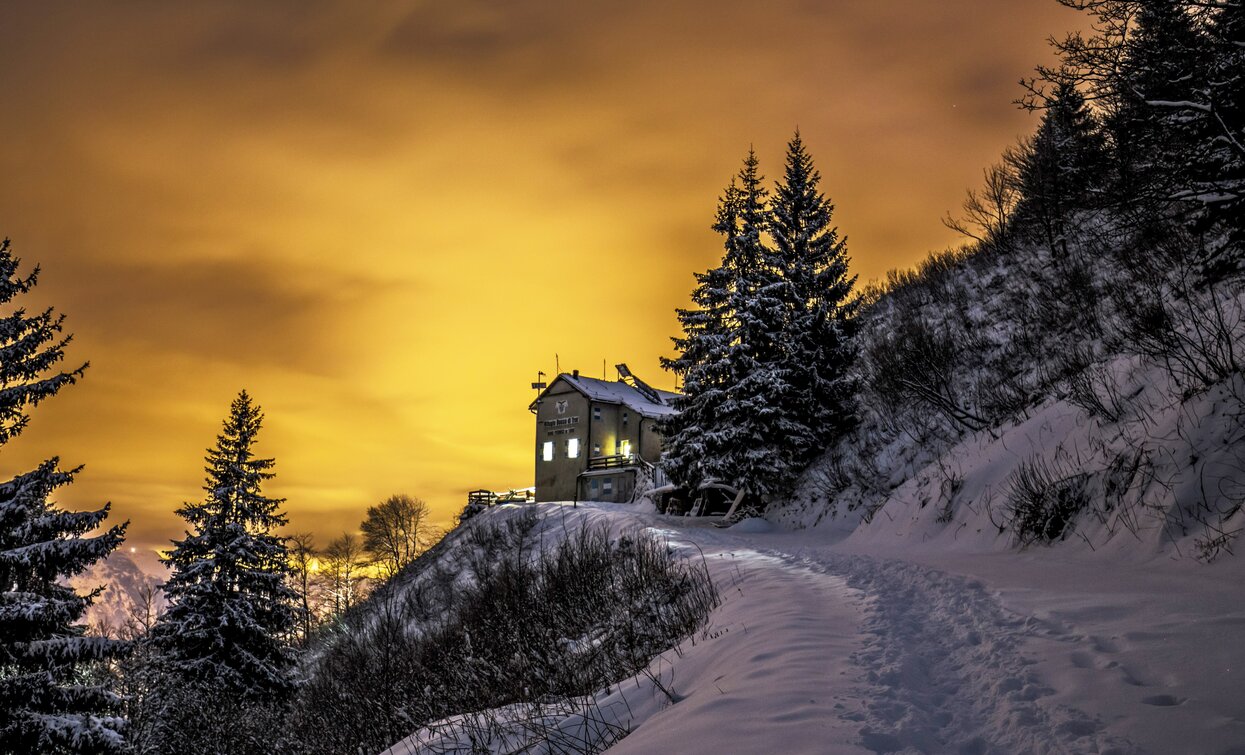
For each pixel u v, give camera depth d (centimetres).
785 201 3409
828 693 506
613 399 6009
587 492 5712
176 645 2516
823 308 3133
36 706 1612
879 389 2961
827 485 2792
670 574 1343
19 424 1756
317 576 7212
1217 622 557
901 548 1595
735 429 3073
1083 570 923
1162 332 1371
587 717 657
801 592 941
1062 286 2356
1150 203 977
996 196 3247
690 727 487
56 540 1677
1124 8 873
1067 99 997
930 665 564
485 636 1297
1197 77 883
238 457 2852
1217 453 973
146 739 1781
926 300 3350
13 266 1827
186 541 2697
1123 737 374
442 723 800
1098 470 1189
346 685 1362
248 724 1698
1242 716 382
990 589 808
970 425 2027
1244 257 1205
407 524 8212
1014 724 415
